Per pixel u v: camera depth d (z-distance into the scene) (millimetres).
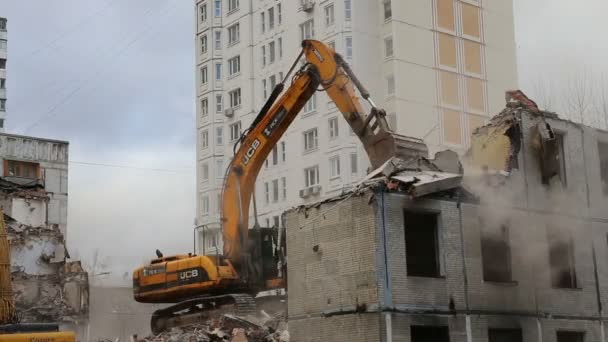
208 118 67938
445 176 23672
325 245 23922
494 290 24188
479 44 58656
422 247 23609
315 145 57531
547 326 25219
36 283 40156
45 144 54875
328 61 27719
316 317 23781
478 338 23391
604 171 29438
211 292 29500
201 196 67688
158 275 30828
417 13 56188
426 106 55062
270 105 29297
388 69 55156
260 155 29281
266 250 29891
